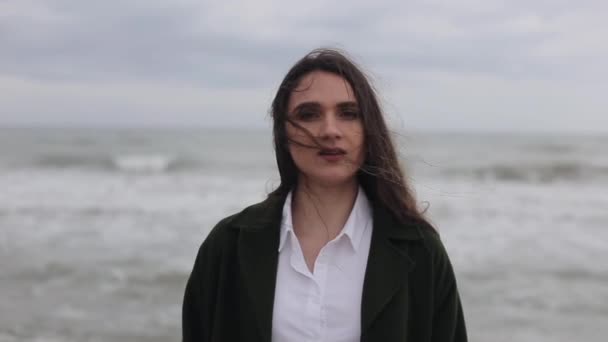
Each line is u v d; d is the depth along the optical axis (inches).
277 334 68.9
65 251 458.9
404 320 69.5
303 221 74.5
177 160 1298.0
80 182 940.0
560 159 1304.1
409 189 75.1
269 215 73.8
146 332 291.7
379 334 68.3
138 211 656.4
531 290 361.7
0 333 285.9
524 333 292.4
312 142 69.9
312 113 70.9
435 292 73.6
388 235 71.8
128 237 514.0
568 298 345.4
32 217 612.4
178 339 283.7
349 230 71.3
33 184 905.5
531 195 807.1
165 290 361.1
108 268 409.4
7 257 438.6
